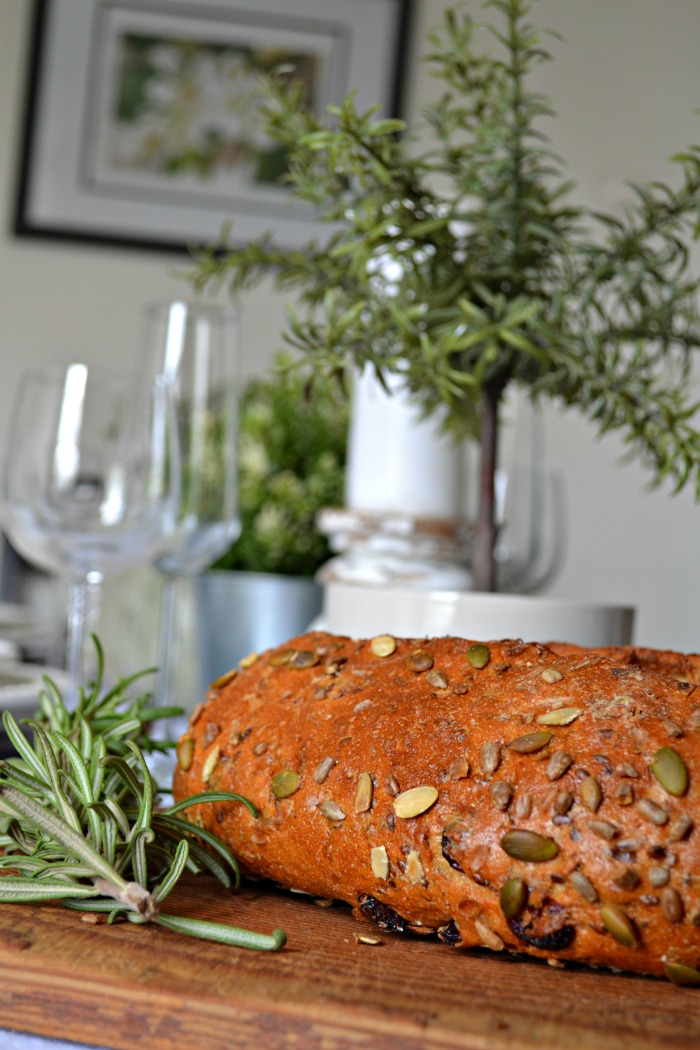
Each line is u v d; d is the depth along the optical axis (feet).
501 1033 1.33
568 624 2.03
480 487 2.28
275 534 3.71
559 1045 1.32
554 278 2.24
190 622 3.34
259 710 1.77
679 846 1.45
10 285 7.32
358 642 1.81
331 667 1.77
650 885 1.44
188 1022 1.40
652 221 2.19
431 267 2.15
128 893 1.55
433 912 1.55
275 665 1.82
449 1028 1.34
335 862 1.61
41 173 7.31
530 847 1.47
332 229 7.22
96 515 2.52
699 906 1.43
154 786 1.75
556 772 1.49
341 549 2.72
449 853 1.51
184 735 1.84
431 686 1.65
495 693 1.60
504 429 3.38
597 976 1.48
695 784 1.46
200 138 7.27
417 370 2.12
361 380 2.62
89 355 7.32
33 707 2.22
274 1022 1.38
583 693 1.55
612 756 1.49
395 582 2.54
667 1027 1.35
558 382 2.24
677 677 1.69
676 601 6.85
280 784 1.65
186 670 3.35
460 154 2.17
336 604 2.18
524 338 2.04
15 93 7.34
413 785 1.55
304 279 2.33
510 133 2.12
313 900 1.71
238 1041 1.38
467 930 1.52
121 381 2.55
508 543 3.36
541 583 3.55
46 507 2.51
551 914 1.47
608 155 6.97
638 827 1.46
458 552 2.60
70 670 2.52
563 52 6.98
